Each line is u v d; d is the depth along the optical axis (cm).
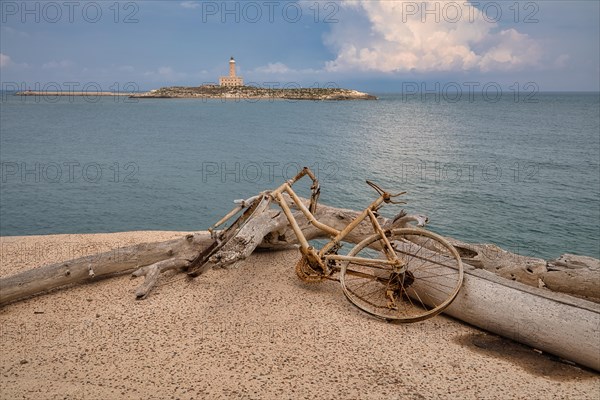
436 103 15175
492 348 454
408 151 3025
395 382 391
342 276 544
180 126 5472
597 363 400
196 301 552
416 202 1600
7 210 1537
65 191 1842
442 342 463
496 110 9800
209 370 408
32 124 5631
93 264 598
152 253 638
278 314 517
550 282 512
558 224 1364
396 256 520
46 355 438
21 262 708
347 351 440
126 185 1970
